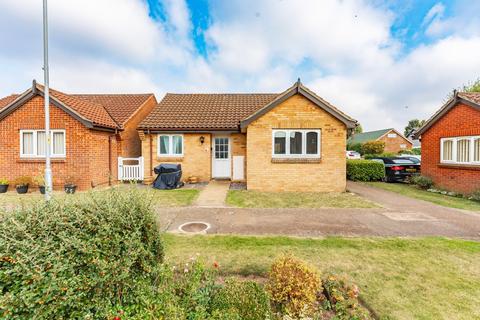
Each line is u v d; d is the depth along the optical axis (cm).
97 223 262
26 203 263
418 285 340
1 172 1089
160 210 749
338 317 265
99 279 240
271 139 1082
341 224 619
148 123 1310
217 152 1395
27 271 214
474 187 955
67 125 1073
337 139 1072
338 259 418
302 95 1070
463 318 275
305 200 898
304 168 1080
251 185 1088
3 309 207
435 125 1158
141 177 1309
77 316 232
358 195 1007
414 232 562
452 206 817
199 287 302
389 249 462
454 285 341
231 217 679
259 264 398
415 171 1359
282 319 257
